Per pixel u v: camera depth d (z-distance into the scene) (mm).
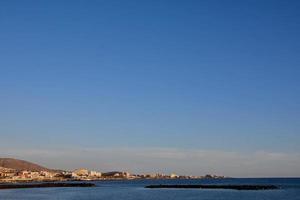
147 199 124500
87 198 129125
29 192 162750
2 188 195000
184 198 127375
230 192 159000
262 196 134375
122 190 181750
